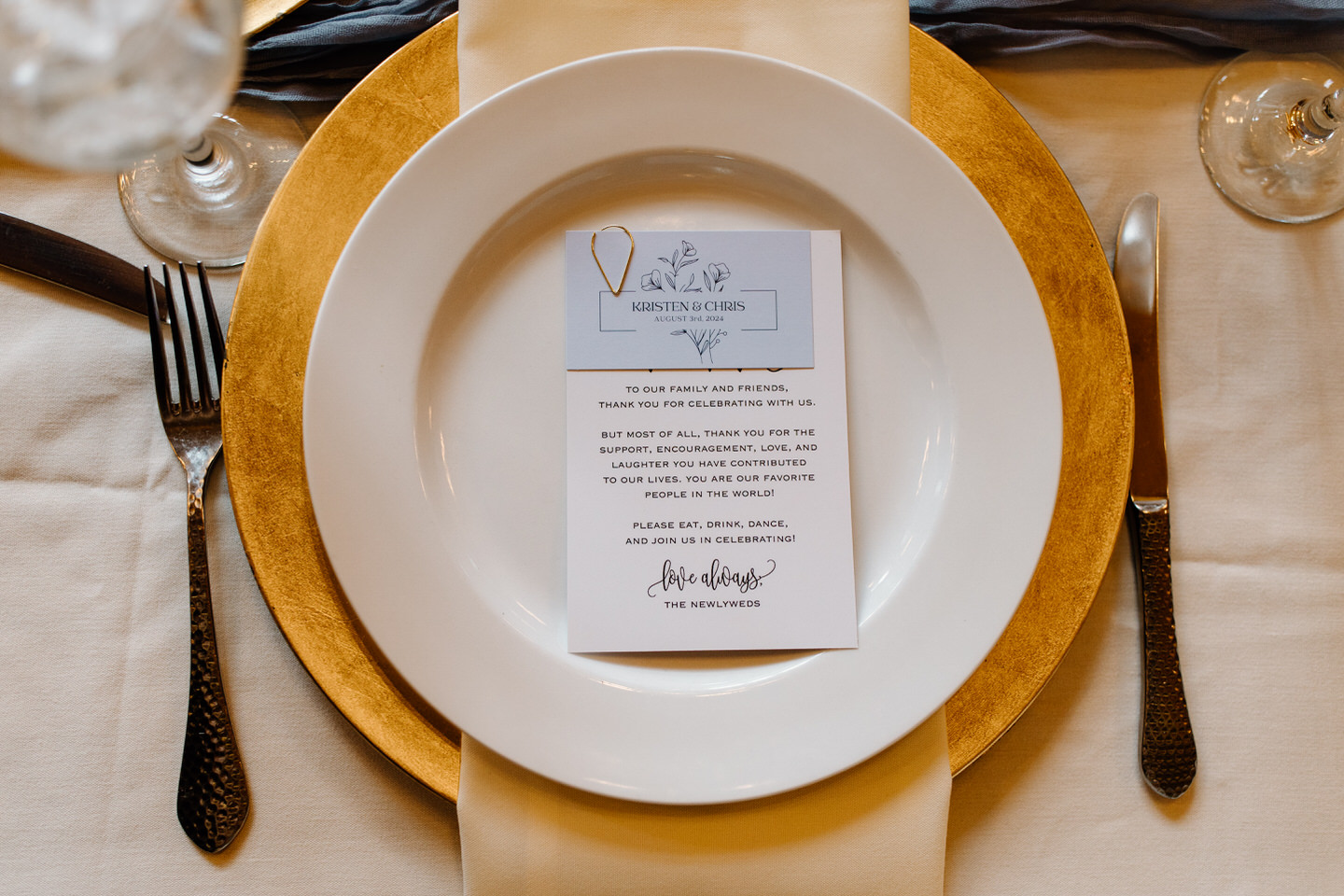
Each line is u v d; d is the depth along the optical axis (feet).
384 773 1.64
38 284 1.77
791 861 1.49
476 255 1.58
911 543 1.58
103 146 1.18
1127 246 1.79
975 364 1.57
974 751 1.52
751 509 1.57
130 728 1.65
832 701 1.50
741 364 1.61
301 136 1.85
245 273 1.59
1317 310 1.82
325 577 1.54
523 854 1.47
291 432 1.57
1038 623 1.57
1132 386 1.63
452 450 1.58
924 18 1.87
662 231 1.63
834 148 1.58
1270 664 1.72
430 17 1.78
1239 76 1.88
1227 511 1.77
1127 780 1.68
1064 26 1.85
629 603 1.54
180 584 1.70
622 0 1.65
